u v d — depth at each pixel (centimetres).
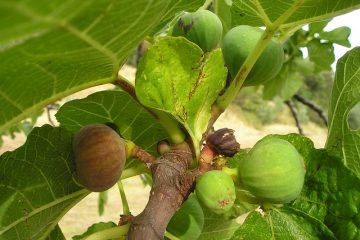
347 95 38
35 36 17
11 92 23
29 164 35
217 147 30
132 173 31
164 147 30
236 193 32
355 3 32
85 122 38
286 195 30
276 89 94
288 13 32
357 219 33
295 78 92
